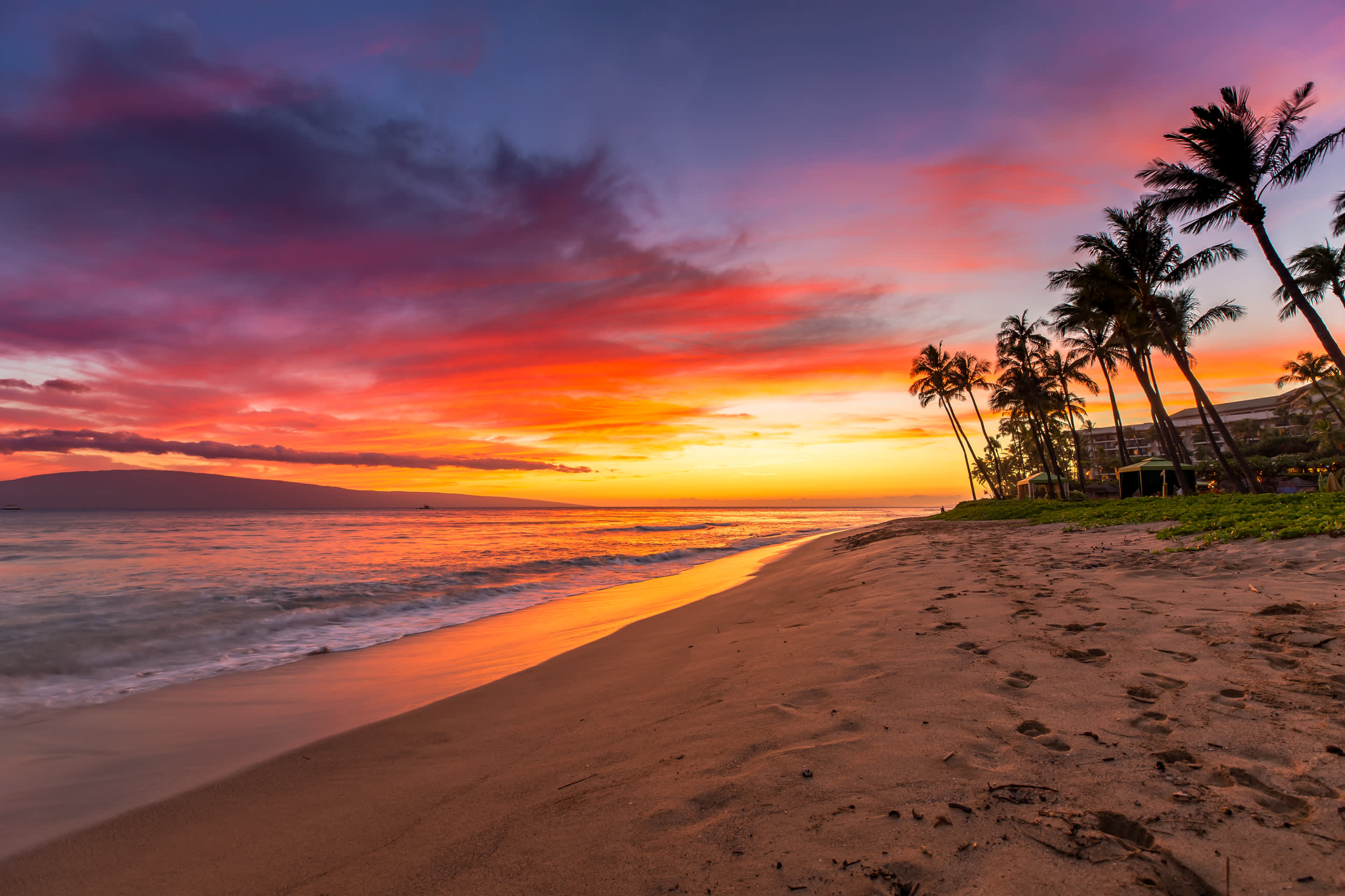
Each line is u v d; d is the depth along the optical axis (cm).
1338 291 3394
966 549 1385
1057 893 207
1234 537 882
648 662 722
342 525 6512
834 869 234
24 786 440
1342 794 249
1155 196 2342
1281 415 7306
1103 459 8244
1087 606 629
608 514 15838
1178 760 294
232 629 1071
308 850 325
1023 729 347
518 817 325
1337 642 429
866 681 467
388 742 509
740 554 2812
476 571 2053
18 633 966
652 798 319
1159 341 3275
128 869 321
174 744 529
